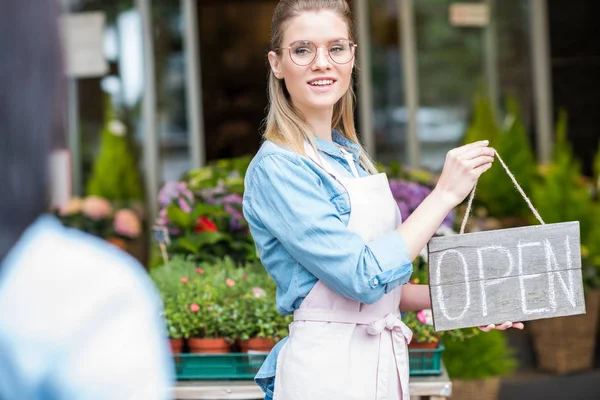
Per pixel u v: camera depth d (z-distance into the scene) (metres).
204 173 3.83
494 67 6.18
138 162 6.02
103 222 5.08
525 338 4.07
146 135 6.03
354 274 1.57
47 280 0.72
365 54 6.18
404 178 3.89
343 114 1.97
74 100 5.93
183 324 2.35
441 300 1.72
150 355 0.73
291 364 1.68
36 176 0.71
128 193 5.85
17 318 0.70
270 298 2.44
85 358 0.70
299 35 1.74
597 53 6.02
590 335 3.87
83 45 5.93
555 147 5.09
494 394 2.98
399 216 1.80
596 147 6.02
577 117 6.09
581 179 5.34
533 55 6.14
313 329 1.67
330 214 1.62
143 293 0.76
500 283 1.75
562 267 1.79
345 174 1.76
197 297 2.43
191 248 2.92
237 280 2.59
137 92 6.02
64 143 0.75
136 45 6.01
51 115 0.72
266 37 7.65
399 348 1.71
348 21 1.80
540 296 1.77
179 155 6.11
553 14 6.09
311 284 1.68
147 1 6.01
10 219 0.71
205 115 7.52
